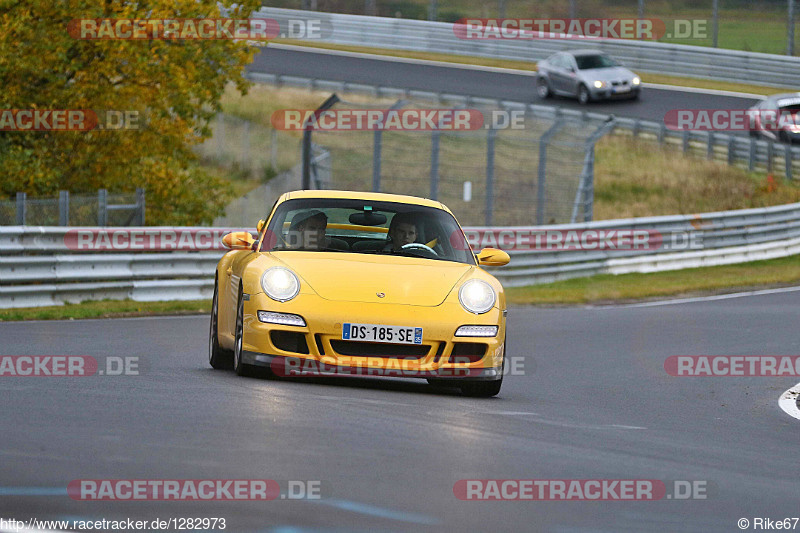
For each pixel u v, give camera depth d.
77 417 20.70
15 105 76.44
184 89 77.88
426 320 27.52
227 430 19.91
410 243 31.08
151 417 21.00
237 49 83.00
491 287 29.16
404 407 24.67
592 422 25.78
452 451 19.38
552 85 143.75
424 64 164.00
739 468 20.45
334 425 21.11
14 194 76.50
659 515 15.81
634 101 146.62
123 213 65.94
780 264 99.56
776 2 181.00
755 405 32.56
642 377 38.34
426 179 125.88
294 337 27.34
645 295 74.44
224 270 32.62
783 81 151.50
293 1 179.25
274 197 111.19
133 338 40.84
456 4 183.00
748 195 131.12
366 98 144.75
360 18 173.00
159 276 59.59
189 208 84.44
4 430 19.06
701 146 139.88
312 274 28.22
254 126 139.50
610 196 128.88
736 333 53.50
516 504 15.75
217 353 32.34
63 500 14.59
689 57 156.88
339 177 126.25
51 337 38.94
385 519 14.38
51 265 54.06
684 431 25.64
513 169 130.00
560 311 63.47
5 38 72.62
